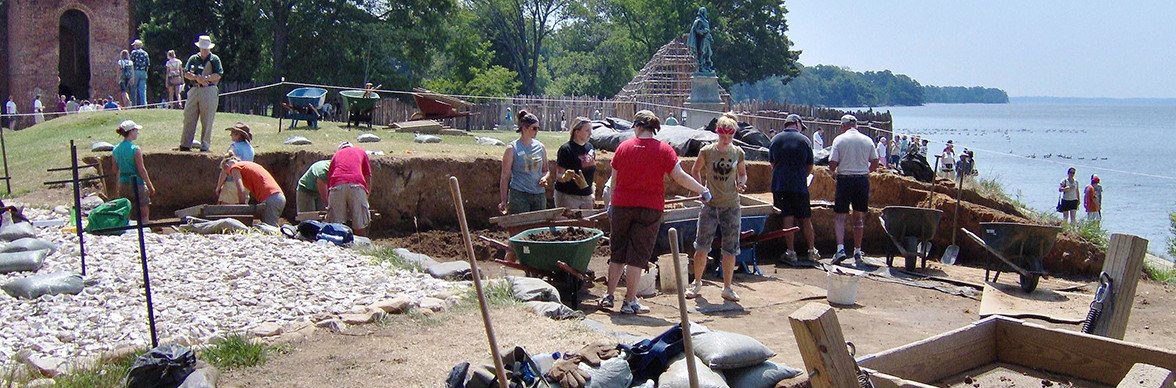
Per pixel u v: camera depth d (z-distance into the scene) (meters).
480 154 15.77
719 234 11.70
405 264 9.70
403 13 51.50
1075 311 10.00
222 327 7.39
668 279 10.55
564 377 5.75
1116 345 5.89
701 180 10.17
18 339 7.01
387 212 14.62
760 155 17.22
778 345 8.16
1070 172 23.44
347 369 6.53
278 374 6.43
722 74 72.31
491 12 76.38
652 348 6.13
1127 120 192.25
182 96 32.53
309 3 48.25
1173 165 54.62
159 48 51.41
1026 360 6.38
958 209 13.82
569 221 10.75
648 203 9.01
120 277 8.59
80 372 6.25
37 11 38.88
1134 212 32.25
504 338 7.21
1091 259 12.55
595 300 9.87
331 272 9.13
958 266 13.09
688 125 34.31
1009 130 116.75
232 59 53.00
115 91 40.00
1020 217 14.24
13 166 15.80
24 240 9.45
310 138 18.16
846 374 5.10
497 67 65.44
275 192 12.31
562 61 84.06
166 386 6.01
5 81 43.75
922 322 9.49
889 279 11.83
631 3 77.25
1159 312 10.24
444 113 22.19
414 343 7.12
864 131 33.00
